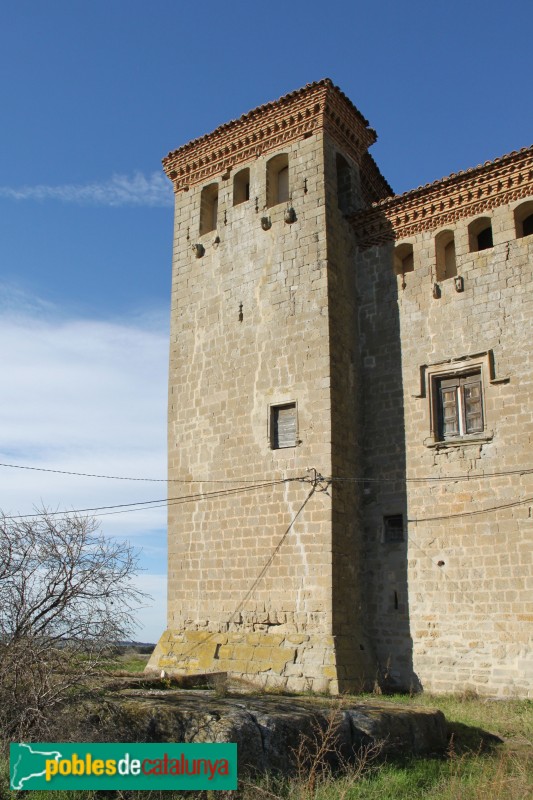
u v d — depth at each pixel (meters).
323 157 24.72
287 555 22.31
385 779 10.96
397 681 21.22
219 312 26.17
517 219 21.97
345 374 23.52
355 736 11.91
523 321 21.08
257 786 10.09
